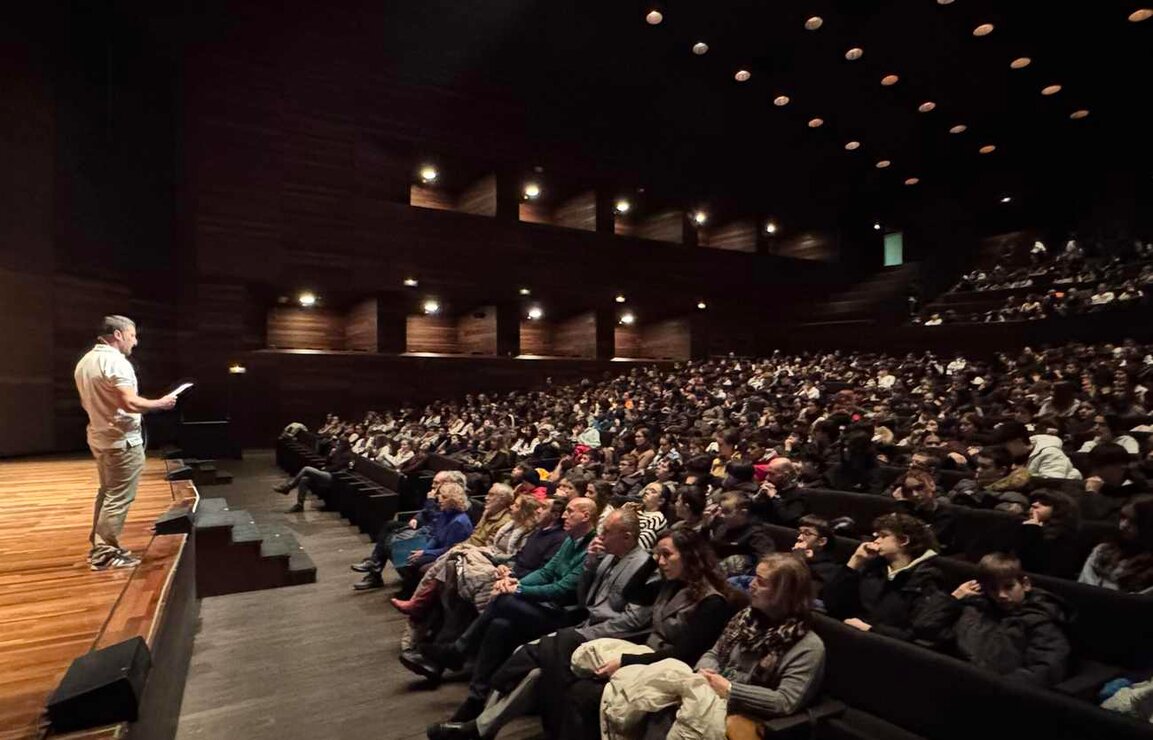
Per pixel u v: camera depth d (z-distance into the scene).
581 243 19.52
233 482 11.32
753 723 2.40
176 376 14.15
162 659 2.76
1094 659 2.89
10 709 2.15
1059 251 21.05
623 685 2.44
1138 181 20.06
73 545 4.39
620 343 22.72
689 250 21.50
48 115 10.81
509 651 3.29
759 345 22.77
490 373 17.98
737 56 18.44
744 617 2.72
